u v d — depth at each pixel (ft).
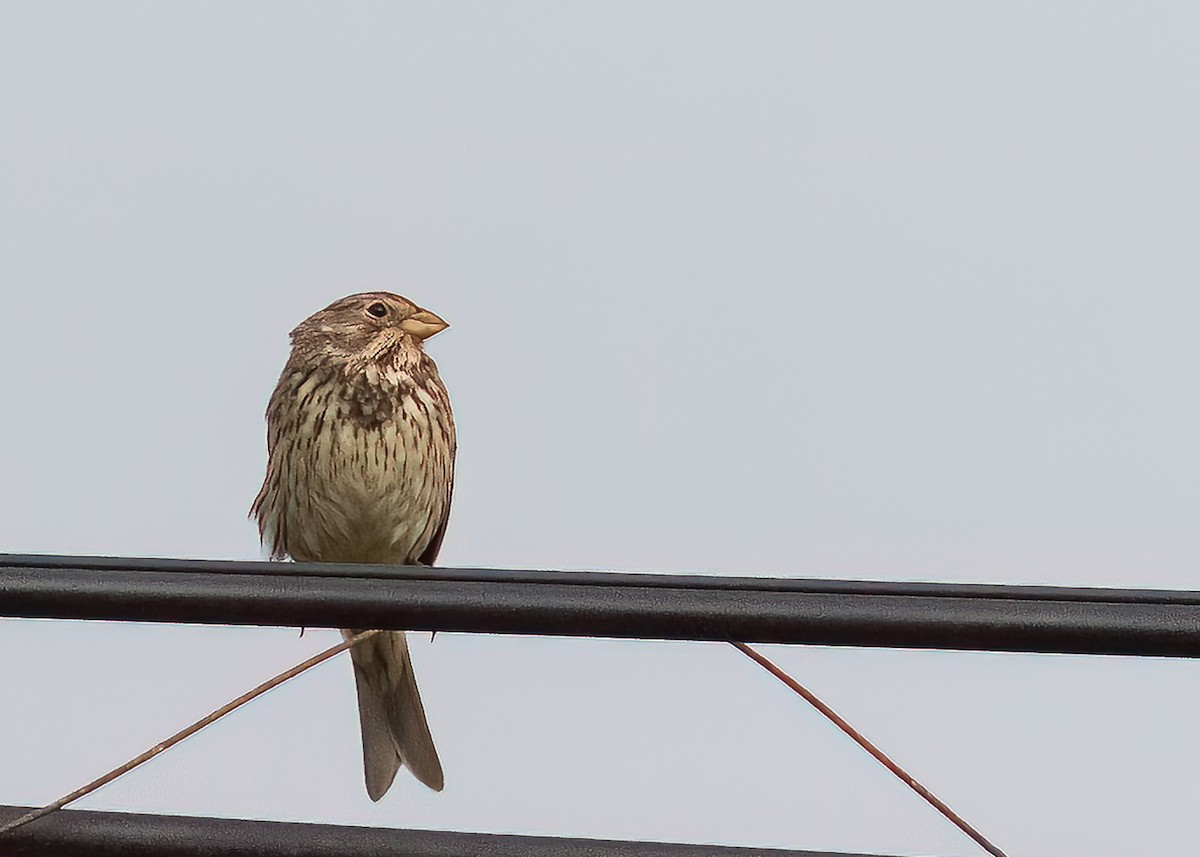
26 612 27.17
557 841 26.91
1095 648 26.13
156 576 27.17
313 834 27.14
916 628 26.32
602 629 26.91
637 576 27.02
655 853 26.78
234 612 27.07
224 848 27.09
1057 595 26.32
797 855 26.66
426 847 26.96
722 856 26.68
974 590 26.48
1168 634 25.91
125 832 27.17
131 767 27.71
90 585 27.12
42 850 27.17
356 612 27.02
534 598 26.94
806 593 26.78
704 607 26.66
